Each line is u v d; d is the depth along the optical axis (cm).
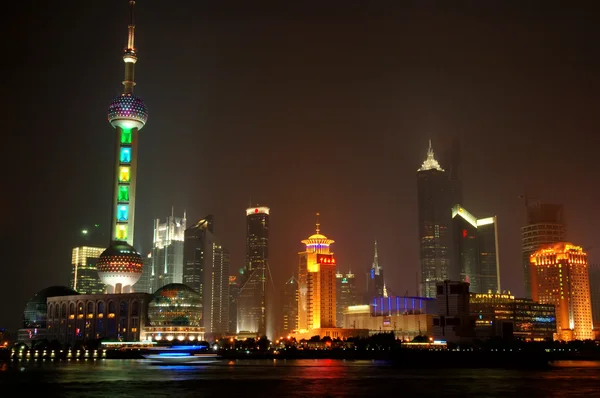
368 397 19750
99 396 19838
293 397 19638
